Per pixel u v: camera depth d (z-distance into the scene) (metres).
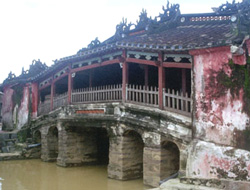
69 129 17.28
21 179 14.91
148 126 12.20
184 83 12.16
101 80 20.72
